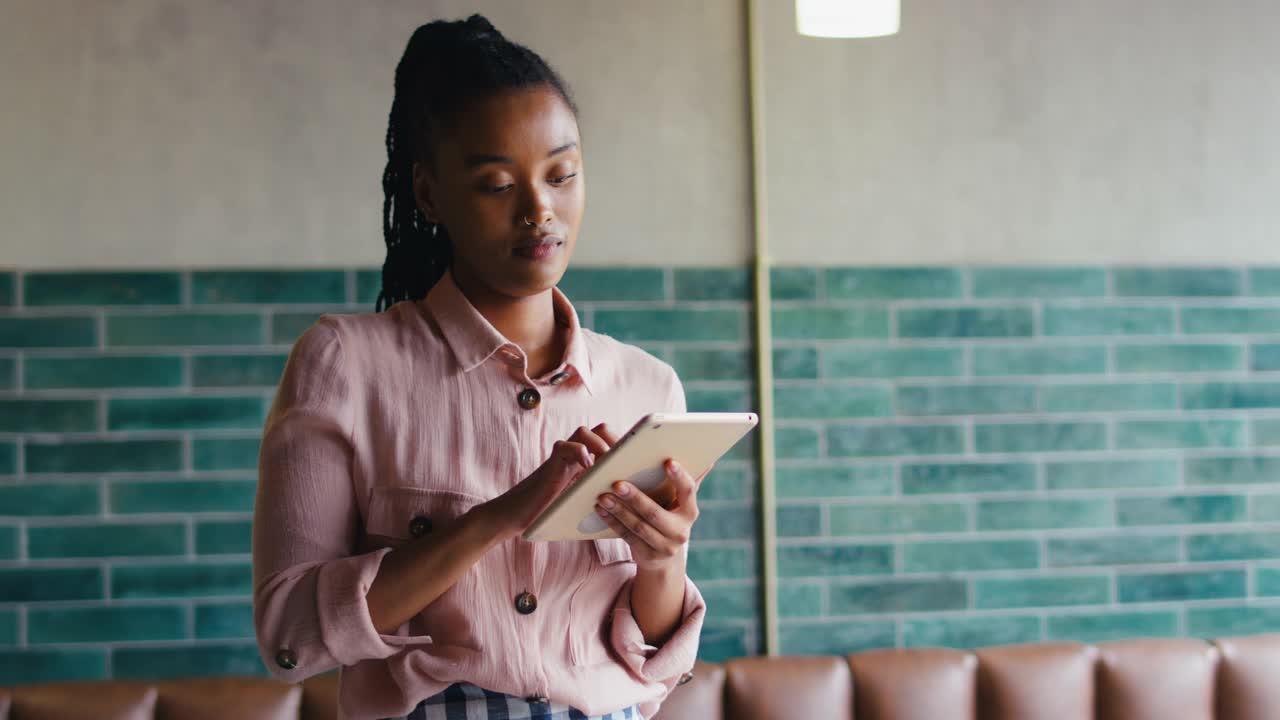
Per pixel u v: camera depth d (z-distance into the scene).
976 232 2.46
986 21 2.47
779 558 2.39
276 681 2.15
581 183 0.97
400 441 0.94
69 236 2.24
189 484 2.25
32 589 2.22
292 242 2.29
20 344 2.23
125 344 2.25
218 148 2.28
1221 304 2.52
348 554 0.95
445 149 0.94
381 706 0.92
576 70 2.36
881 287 2.42
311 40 2.30
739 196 2.39
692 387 2.37
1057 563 2.46
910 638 2.42
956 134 2.45
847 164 2.42
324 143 2.30
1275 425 2.53
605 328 2.35
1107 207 2.49
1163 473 2.50
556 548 0.95
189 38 2.28
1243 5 2.54
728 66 2.40
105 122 2.25
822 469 2.40
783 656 2.37
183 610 2.25
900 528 2.42
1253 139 2.54
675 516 0.90
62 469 2.23
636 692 0.97
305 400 0.93
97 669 2.23
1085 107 2.49
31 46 2.24
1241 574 2.51
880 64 2.44
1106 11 2.50
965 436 2.44
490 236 0.93
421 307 1.00
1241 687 2.34
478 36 0.95
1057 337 2.47
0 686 2.11
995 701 2.29
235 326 2.27
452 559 0.87
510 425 0.96
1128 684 2.32
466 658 0.90
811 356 2.40
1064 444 2.47
